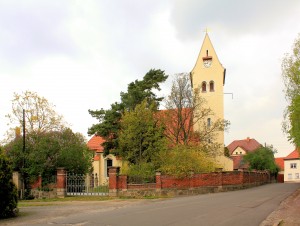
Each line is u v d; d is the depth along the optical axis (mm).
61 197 30047
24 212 18969
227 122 48094
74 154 34469
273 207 18047
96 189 33000
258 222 13234
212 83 55656
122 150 38875
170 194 31109
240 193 29156
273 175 73688
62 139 34594
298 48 33344
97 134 42719
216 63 55844
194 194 31844
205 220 13773
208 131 47812
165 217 14828
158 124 41750
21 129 36156
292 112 33344
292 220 13703
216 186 33688
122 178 30438
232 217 14531
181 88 46031
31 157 31531
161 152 35688
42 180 31891
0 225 14227
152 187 30938
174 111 45500
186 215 15312
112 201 25672
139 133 37562
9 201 17078
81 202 25531
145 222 13570
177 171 31828
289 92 33906
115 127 42000
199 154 35438
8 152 32438
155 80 44688
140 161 36250
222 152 48938
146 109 39156
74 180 31312
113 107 42469
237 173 36219
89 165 39062
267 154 70062
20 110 36875
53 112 37938
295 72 32969
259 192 29969
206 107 54719
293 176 91938
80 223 13883
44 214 17781
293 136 34344
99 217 15555
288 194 26875
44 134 34500
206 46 56562
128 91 44125
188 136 45469
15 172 30859
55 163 32375
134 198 28875
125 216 15578
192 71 56312
